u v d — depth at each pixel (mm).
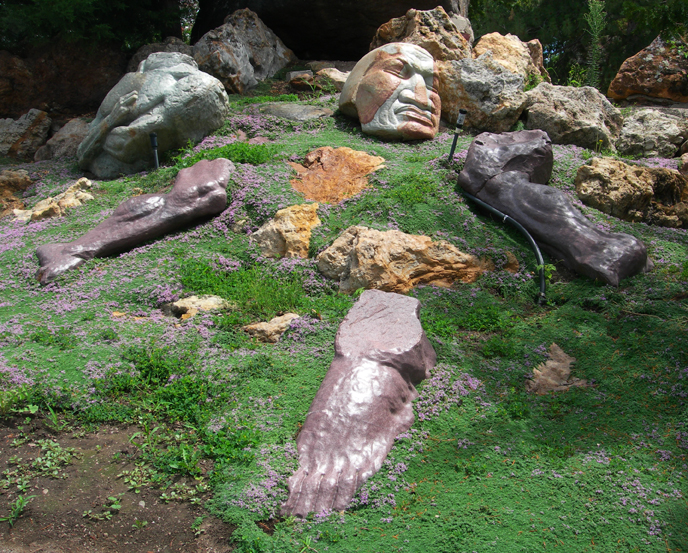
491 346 6004
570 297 6785
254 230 8203
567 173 9047
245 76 13602
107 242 7832
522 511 4184
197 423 5016
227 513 4164
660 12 11312
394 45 10609
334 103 12086
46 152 12578
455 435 4906
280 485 4363
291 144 10156
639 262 6926
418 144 10250
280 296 6812
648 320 6113
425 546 3924
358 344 5297
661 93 13508
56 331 6188
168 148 10680
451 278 7219
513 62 12359
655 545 3902
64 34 13234
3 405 4988
